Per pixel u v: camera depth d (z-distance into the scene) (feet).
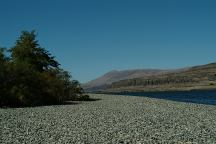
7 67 172.86
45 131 84.94
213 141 73.97
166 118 114.32
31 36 226.79
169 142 72.23
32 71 185.57
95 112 132.87
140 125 96.63
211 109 152.05
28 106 168.14
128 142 71.87
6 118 112.16
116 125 96.27
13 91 167.73
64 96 206.39
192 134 82.02
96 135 79.46
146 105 172.24
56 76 215.92
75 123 99.91
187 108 155.63
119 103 187.83
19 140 73.15
